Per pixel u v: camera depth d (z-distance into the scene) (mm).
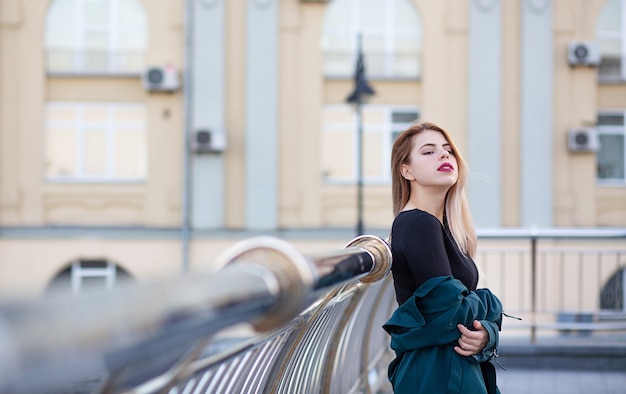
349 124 23938
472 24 23891
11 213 24000
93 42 24078
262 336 1956
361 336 4820
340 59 24000
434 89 23859
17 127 24031
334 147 23953
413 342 2738
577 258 21406
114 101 24000
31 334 618
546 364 8570
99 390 998
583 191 23750
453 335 2738
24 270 23969
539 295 21500
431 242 2789
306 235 23875
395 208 3148
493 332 2791
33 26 24078
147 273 973
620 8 23938
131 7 24109
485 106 23844
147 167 23844
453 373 2732
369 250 2580
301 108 23922
